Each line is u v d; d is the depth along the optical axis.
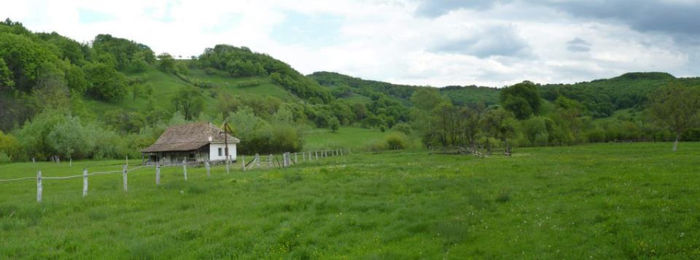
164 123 106.69
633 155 39.91
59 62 154.00
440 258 10.47
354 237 12.56
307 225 13.95
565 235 11.34
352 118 165.25
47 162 78.81
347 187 21.78
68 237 13.35
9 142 82.50
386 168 32.84
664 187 16.34
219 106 132.12
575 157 39.16
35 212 16.78
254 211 16.30
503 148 69.81
